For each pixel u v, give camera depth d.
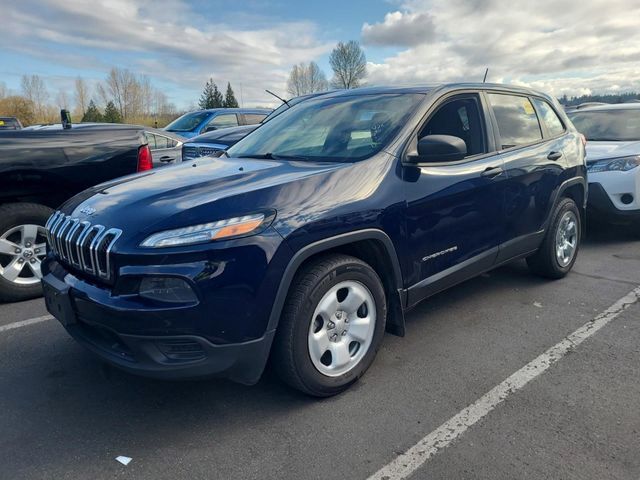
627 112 7.38
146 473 2.35
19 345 3.66
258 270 2.47
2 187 4.45
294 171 2.97
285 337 2.64
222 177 2.98
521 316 4.06
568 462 2.35
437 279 3.42
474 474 2.29
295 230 2.58
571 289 4.64
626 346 3.50
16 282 4.52
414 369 3.25
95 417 2.79
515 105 4.34
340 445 2.52
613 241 6.45
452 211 3.43
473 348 3.53
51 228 3.11
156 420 2.76
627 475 2.26
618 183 6.07
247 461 2.42
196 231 2.41
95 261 2.58
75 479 2.32
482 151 3.82
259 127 4.41
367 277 2.96
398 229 3.06
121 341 2.51
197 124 11.29
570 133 4.97
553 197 4.50
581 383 3.04
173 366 2.43
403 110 3.45
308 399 2.92
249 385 2.90
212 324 2.40
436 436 2.57
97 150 4.93
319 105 4.07
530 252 4.43
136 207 2.66
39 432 2.67
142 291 2.39
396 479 2.28
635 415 2.71
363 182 2.95
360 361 3.02
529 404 2.83
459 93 3.76
